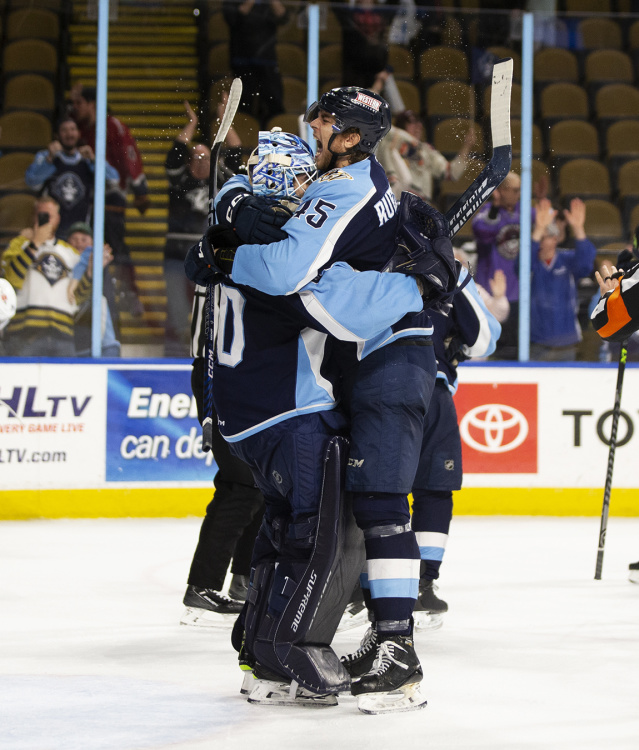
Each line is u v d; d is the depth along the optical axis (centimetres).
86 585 1386
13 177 2181
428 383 794
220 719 757
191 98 2256
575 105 2428
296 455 776
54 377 2061
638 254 1375
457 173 2388
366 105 798
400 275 757
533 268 2289
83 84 2219
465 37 2370
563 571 1511
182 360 2125
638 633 1086
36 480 2053
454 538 1847
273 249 744
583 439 2203
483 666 934
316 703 794
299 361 780
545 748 689
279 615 785
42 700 811
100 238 2180
